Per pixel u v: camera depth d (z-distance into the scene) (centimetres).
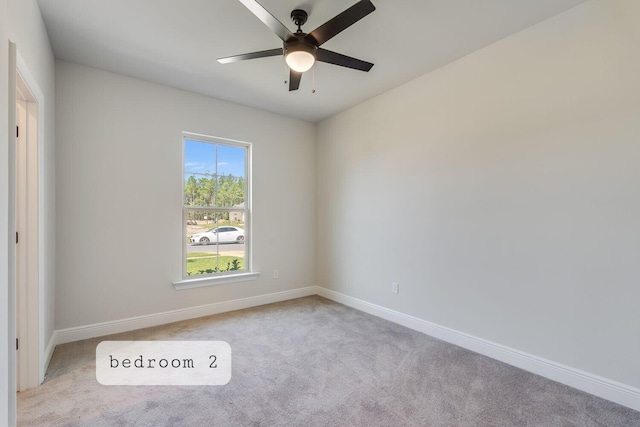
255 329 311
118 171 302
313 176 452
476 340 262
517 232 237
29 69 184
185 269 347
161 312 325
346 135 400
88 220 286
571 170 210
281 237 420
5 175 139
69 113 278
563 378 212
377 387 208
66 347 265
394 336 294
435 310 295
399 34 239
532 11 212
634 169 185
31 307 204
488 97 255
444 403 190
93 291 289
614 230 193
